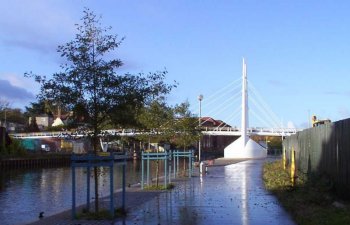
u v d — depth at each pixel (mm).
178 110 31812
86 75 13695
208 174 33750
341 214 11977
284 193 17859
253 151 80812
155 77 24359
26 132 124688
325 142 18812
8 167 67812
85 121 14109
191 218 13062
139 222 12516
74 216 13461
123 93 13867
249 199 17438
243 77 85562
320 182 17281
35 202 25531
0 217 19609
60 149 110000
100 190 30078
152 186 23375
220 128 104750
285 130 99188
